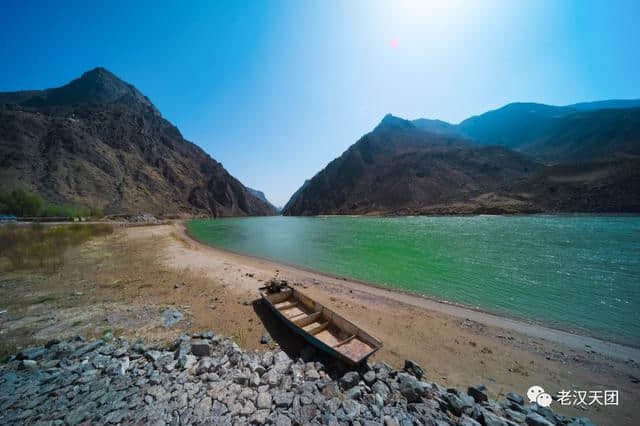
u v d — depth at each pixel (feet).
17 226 97.55
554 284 47.83
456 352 26.27
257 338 27.32
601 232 105.81
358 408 16.10
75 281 42.60
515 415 16.66
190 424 14.51
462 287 47.32
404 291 45.55
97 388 17.31
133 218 208.54
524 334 30.37
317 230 161.89
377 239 108.17
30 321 28.43
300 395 17.17
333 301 39.63
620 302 39.60
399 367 23.36
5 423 14.16
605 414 18.48
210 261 63.77
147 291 39.45
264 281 47.96
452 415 16.46
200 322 30.14
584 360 25.20
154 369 19.83
